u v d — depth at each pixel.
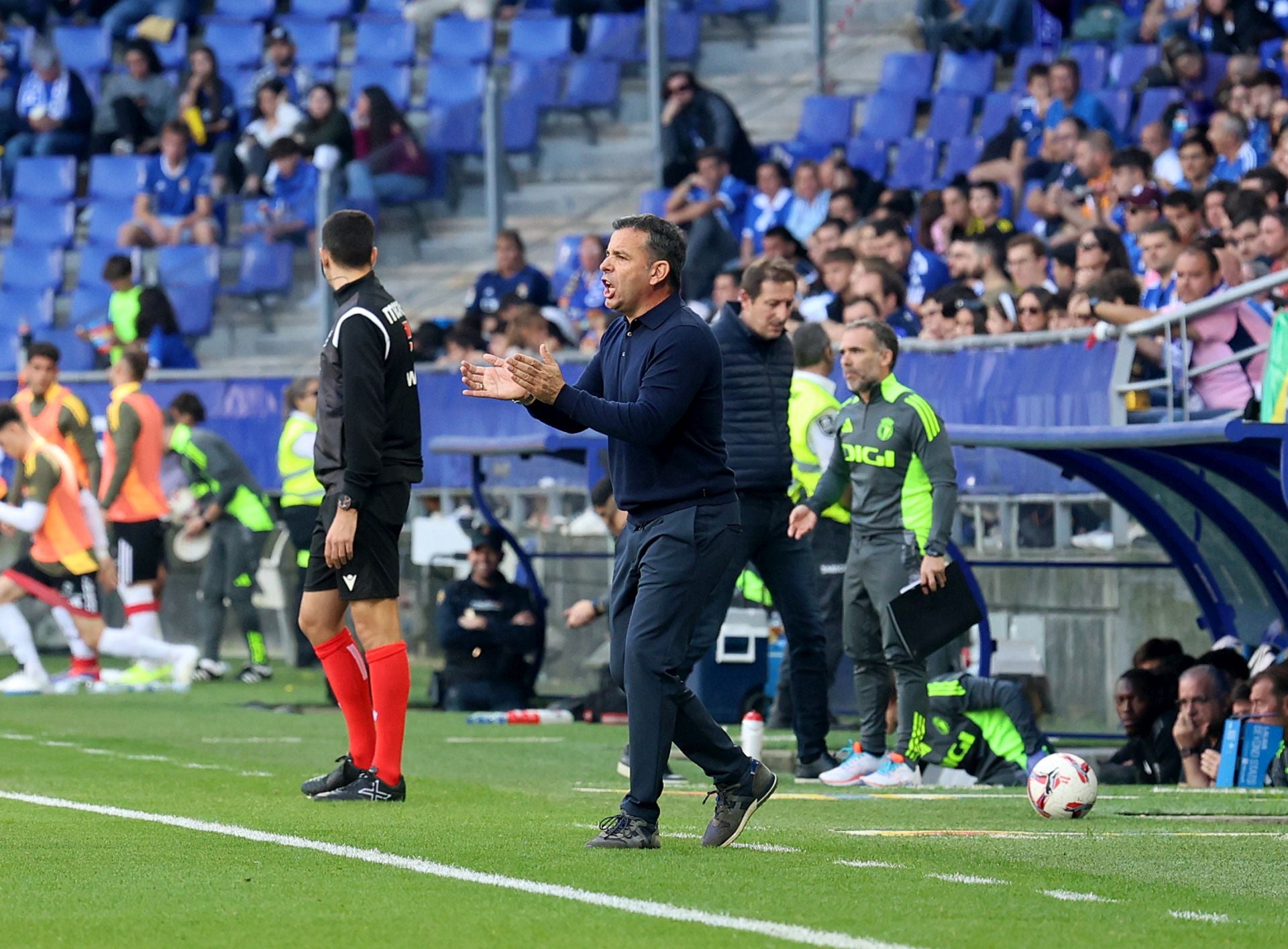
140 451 49.44
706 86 69.19
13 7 84.50
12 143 77.75
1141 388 37.06
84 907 15.95
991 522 41.00
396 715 24.95
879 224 52.28
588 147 64.38
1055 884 17.70
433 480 53.78
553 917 15.38
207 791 26.52
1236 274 40.72
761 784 19.88
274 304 62.72
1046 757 24.50
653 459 19.56
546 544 50.88
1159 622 38.12
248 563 52.88
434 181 62.84
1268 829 22.91
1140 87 62.19
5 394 60.00
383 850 19.41
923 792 28.56
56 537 47.59
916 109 67.25
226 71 79.94
